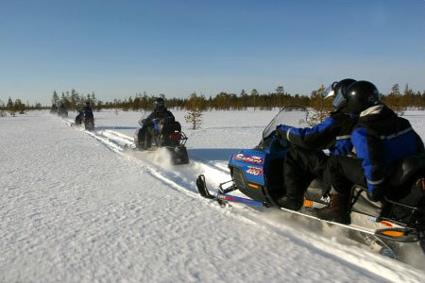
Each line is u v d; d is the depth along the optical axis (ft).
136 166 30.22
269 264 12.50
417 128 60.64
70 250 13.76
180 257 13.11
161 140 32.42
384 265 12.18
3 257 13.21
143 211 18.28
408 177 11.40
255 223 16.31
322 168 14.55
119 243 14.38
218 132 60.44
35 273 12.06
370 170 11.73
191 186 23.44
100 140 51.85
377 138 11.84
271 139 16.96
